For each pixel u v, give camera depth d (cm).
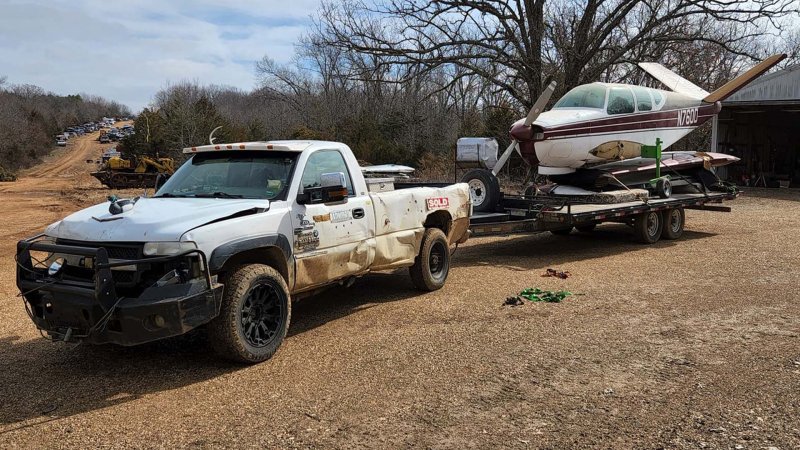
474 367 496
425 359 516
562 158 1162
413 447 361
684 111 1351
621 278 855
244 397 440
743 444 358
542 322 627
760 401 420
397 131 3175
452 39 2428
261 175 582
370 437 375
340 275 614
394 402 428
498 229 985
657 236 1197
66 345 567
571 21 2472
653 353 527
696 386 449
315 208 580
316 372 489
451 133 2995
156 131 3800
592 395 436
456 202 818
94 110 15025
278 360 520
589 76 2444
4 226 1587
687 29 2536
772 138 2875
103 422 401
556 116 1156
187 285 453
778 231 1328
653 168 1275
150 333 446
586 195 1104
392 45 2395
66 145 9225
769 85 2419
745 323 617
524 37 2467
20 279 494
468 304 706
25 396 447
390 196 691
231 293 487
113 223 484
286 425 393
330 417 404
